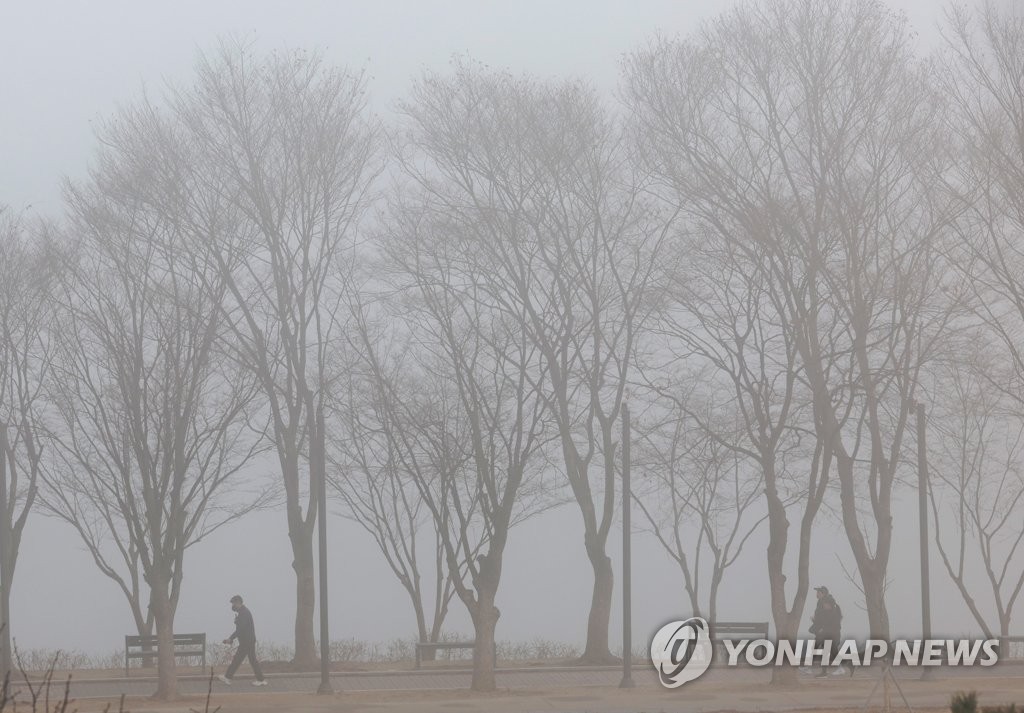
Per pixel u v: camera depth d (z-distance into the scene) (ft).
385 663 257.34
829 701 175.73
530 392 215.10
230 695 204.64
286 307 229.66
